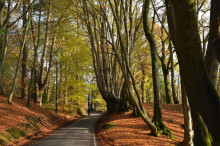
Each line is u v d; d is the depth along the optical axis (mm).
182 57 2293
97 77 22219
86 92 30469
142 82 33406
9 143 10438
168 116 16953
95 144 10672
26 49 26156
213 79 3576
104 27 20500
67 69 28547
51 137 13141
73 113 30875
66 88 29984
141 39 23672
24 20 23141
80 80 28828
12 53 26812
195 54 2162
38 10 22297
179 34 2250
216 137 2064
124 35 20266
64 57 28266
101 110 45250
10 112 16234
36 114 19781
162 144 10258
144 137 11398
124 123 15141
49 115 22609
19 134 12438
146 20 12094
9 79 28984
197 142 4602
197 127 4559
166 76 24688
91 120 25391
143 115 11477
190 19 2156
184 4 2127
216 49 2305
